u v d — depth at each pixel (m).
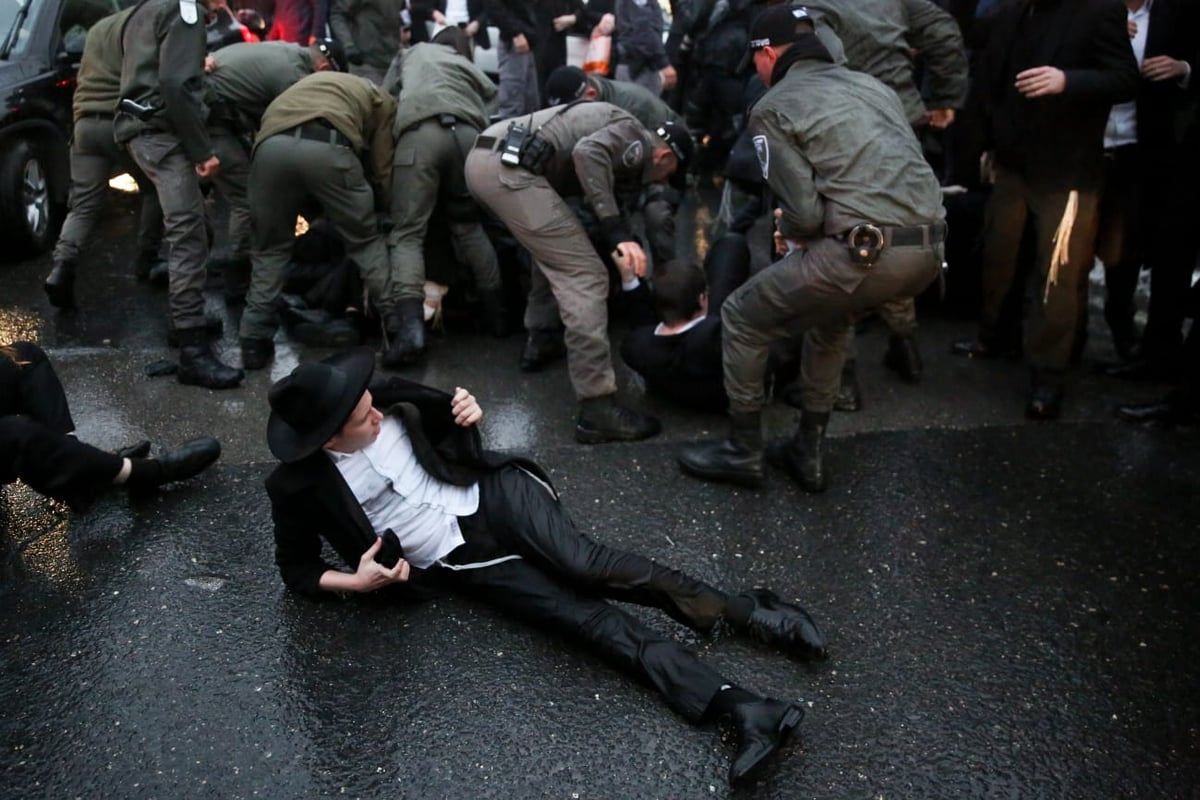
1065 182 4.33
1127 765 2.71
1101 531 3.75
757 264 6.26
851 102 3.39
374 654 3.02
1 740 2.69
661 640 2.87
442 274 5.34
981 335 5.17
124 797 2.53
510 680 2.93
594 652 2.95
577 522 3.72
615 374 5.00
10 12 6.29
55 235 6.52
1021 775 2.67
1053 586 3.43
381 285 4.91
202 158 4.42
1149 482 4.09
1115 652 3.13
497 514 3.08
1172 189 4.65
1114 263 4.91
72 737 2.70
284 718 2.78
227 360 4.99
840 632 3.18
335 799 2.54
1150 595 3.40
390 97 4.96
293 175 4.56
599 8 8.05
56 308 5.46
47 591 3.26
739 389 3.80
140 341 5.11
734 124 7.83
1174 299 4.84
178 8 4.34
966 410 4.66
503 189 4.16
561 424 4.46
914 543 3.65
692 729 2.77
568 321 4.19
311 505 2.93
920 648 3.12
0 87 5.84
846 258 3.34
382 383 3.06
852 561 3.54
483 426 4.41
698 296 4.43
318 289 5.30
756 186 5.81
